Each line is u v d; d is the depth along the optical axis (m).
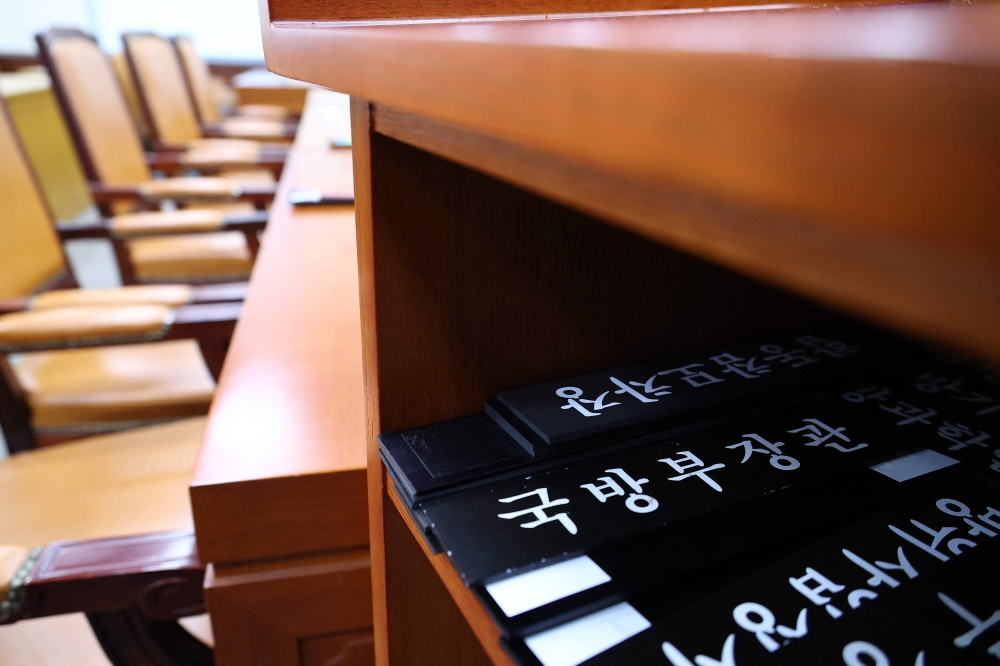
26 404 1.26
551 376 0.51
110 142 2.29
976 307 0.09
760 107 0.11
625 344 0.53
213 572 0.63
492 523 0.36
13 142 1.55
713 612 0.31
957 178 0.09
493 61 0.18
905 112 0.10
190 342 1.51
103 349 1.46
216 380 1.21
